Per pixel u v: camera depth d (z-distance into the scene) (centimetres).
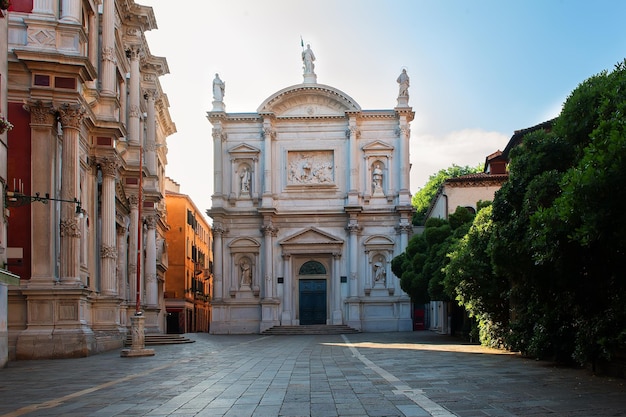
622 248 1423
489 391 1360
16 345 2480
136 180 4175
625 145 1226
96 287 3309
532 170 1919
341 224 5659
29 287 2539
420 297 4416
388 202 5662
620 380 1527
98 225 3372
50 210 2598
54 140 2667
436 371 1823
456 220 4119
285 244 5616
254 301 5572
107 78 3397
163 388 1499
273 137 5741
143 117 4688
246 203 5700
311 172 5738
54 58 2617
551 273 1784
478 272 2664
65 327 2562
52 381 1694
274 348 3256
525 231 1880
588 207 1287
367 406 1179
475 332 3434
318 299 5675
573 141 1848
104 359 2492
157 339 3788
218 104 5762
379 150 5706
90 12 3192
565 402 1195
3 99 2084
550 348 1959
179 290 7019
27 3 2683
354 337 4544
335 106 5769
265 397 1317
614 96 1555
